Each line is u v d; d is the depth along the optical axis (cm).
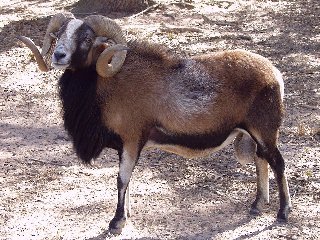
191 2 2192
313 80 1373
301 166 945
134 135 729
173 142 744
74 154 1014
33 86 1359
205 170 941
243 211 808
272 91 750
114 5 2052
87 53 713
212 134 745
